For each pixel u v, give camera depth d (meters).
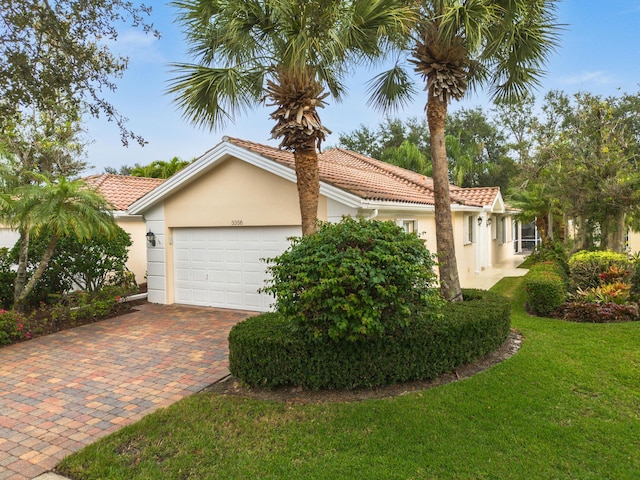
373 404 5.15
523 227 34.59
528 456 4.02
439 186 8.80
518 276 17.39
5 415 5.39
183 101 7.97
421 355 5.75
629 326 8.38
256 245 11.09
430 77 8.71
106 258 11.44
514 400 5.16
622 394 5.32
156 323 10.05
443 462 3.96
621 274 10.32
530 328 8.48
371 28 7.98
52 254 10.67
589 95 15.76
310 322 5.47
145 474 3.90
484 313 6.78
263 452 4.22
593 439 4.31
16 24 6.71
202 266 11.92
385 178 15.55
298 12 7.27
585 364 6.33
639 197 11.18
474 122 38.28
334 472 3.86
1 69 6.85
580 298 9.84
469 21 7.61
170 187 11.52
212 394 5.73
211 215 11.48
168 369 6.91
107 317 10.70
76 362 7.39
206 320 10.25
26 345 8.47
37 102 7.43
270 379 5.69
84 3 7.00
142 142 8.05
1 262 11.37
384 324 5.33
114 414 5.36
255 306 11.20
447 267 8.70
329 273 5.15
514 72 9.52
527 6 8.19
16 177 9.91
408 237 5.86
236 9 7.52
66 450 4.52
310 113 7.98
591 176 11.93
